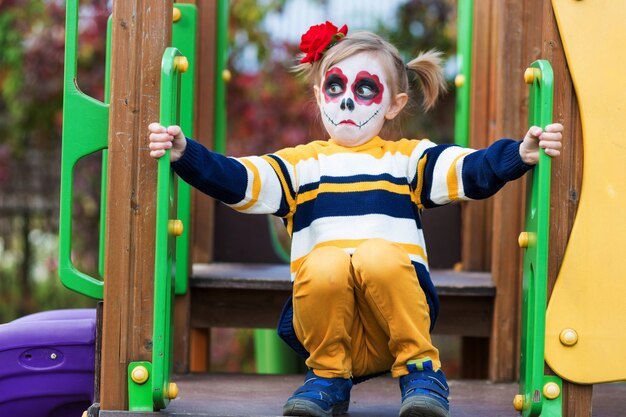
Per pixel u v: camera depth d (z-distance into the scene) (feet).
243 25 26.94
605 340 10.09
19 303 28.94
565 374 10.07
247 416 9.86
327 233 10.12
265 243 17.76
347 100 10.52
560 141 9.39
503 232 13.46
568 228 10.20
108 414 9.80
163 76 9.46
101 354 10.41
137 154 10.13
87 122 10.61
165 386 9.94
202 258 16.83
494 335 13.43
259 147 26.37
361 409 11.13
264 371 19.56
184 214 13.33
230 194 9.95
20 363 11.91
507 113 13.50
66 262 10.92
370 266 9.59
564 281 10.12
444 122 27.86
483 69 16.51
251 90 26.53
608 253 10.14
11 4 26.27
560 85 10.25
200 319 14.08
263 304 14.10
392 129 11.57
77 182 27.73
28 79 26.30
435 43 27.86
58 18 26.16
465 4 16.80
